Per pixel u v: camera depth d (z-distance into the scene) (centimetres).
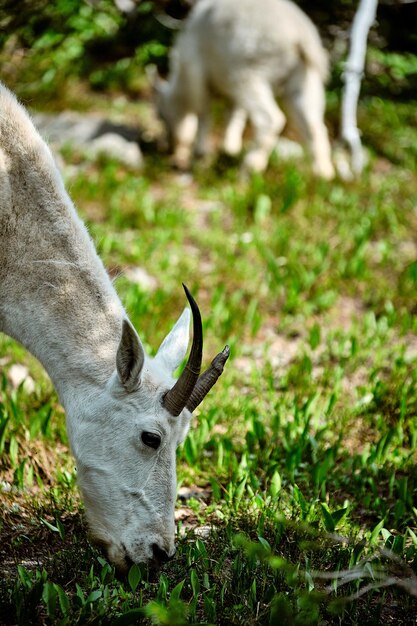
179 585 384
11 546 444
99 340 440
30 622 371
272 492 496
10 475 518
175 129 1166
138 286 752
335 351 729
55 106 1228
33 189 450
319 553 437
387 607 412
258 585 407
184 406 409
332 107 1332
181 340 455
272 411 627
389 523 500
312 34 1077
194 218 968
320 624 379
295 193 989
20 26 920
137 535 411
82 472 422
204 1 1120
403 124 1361
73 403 433
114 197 977
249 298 814
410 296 821
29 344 454
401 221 979
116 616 373
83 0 1320
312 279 828
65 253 450
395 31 1475
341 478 540
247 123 1271
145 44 1440
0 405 548
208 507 495
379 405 633
